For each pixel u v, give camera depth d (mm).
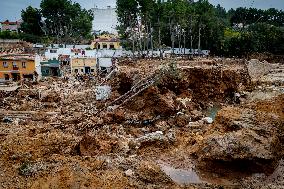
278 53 96500
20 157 27359
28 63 73000
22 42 101500
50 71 78875
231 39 99062
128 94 47969
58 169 24969
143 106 44531
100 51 90125
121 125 38844
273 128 27766
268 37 98500
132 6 93562
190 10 97688
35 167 25203
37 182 23438
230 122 28812
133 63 70312
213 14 107250
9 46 97562
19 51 93562
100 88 51156
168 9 93188
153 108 43844
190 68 56500
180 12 93438
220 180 25172
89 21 129375
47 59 82125
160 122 40344
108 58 82438
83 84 65000
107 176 24281
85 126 37531
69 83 66375
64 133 34875
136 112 43969
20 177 24297
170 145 30922
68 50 88250
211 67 58906
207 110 49469
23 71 73188
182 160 28062
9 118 40844
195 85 56062
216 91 56500
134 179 24297
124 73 53750
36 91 55625
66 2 122875
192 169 26672
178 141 31859
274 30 101625
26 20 121812
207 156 26797
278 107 34344
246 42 96688
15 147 29359
